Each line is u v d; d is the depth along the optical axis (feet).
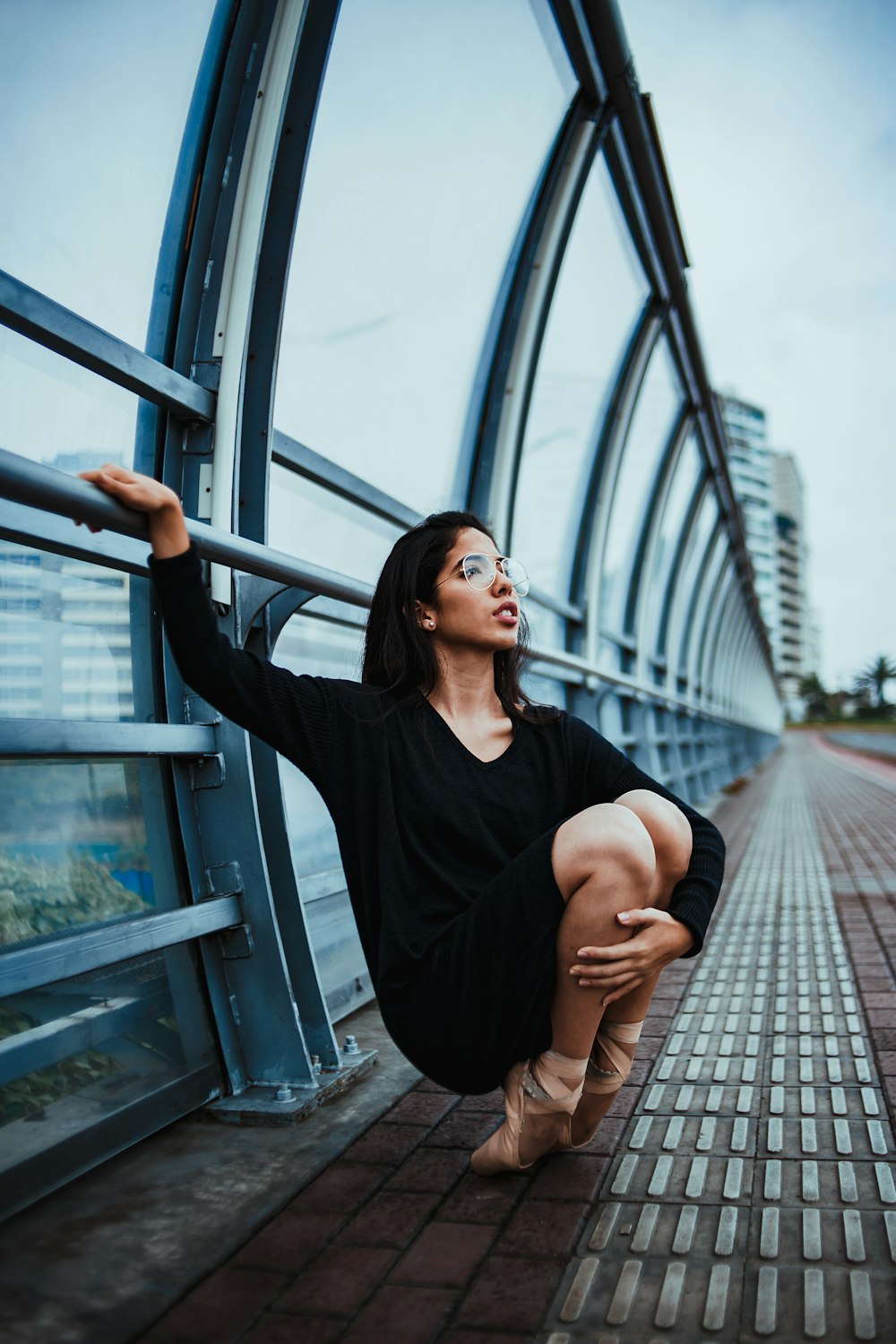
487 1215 5.47
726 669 65.72
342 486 11.48
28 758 6.48
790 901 16.63
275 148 8.18
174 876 7.66
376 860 5.37
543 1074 5.56
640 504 28.58
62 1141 6.02
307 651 11.14
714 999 10.38
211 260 8.38
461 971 5.06
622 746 26.58
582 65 13.41
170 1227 5.41
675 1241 5.11
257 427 8.51
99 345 6.82
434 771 5.56
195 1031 7.39
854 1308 4.42
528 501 18.78
